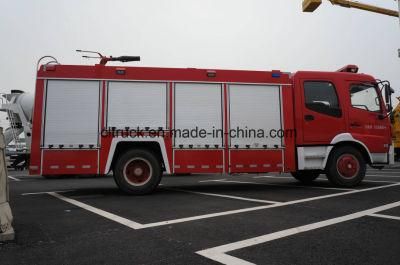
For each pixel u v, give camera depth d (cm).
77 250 350
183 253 338
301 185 938
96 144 751
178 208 580
